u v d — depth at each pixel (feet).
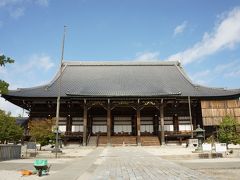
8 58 64.59
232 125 126.21
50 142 128.47
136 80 221.66
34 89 201.36
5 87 66.54
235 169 57.82
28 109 207.92
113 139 185.98
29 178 44.06
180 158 87.97
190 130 196.13
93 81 219.61
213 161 77.71
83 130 184.75
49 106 194.80
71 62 250.37
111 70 242.17
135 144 181.47
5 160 82.89
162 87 208.54
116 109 204.95
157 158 81.71
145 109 205.98
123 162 69.05
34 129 128.57
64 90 200.95
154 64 251.39
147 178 40.01
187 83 217.36
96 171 49.44
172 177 40.73
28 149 113.29
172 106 201.16
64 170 50.62
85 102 189.67
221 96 189.67
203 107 189.88
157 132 197.98
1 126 91.15
